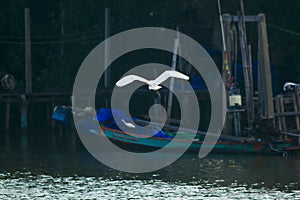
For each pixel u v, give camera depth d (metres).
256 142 133.75
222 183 108.19
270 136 135.00
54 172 118.12
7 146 153.50
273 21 168.50
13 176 114.69
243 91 169.88
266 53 139.75
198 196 99.69
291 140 135.88
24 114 182.00
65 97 186.38
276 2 166.00
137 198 98.75
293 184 106.88
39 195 100.75
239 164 124.62
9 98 182.50
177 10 199.88
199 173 116.25
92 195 100.69
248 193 101.19
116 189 104.56
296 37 167.38
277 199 97.50
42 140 164.75
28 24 186.75
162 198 98.69
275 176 113.12
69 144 155.50
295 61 182.38
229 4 171.00
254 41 174.38
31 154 139.75
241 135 143.12
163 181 110.19
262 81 139.38
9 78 190.25
